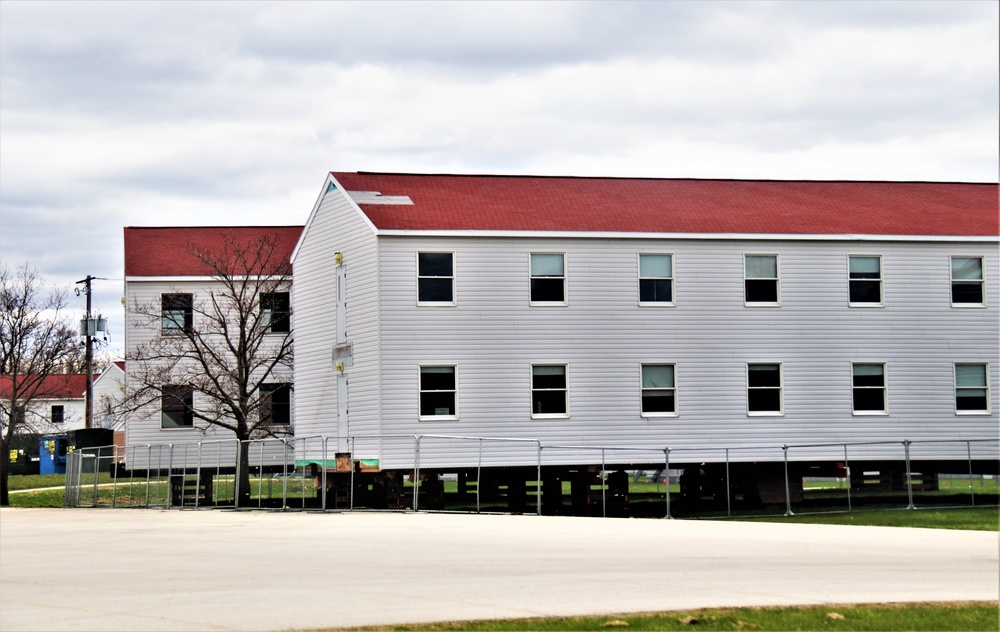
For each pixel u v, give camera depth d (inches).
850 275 1545.3
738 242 1515.7
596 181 1701.5
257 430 1867.6
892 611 559.5
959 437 1549.0
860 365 1537.9
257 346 1772.9
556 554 811.4
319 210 1578.5
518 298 1456.7
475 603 584.1
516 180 1675.7
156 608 578.9
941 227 1578.5
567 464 1444.4
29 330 2170.3
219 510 1472.7
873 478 1817.2
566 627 511.2
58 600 617.3
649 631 505.0
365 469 1427.2
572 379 1461.6
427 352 1429.6
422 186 1610.5
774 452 1498.5
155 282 1961.1
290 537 976.3
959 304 1566.2
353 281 1485.0
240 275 1878.7
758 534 971.9
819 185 1752.0
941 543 894.4
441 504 1451.8
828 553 820.0
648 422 1475.1
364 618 539.5
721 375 1497.3
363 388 1450.5
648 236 1489.9
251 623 527.8
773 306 1518.2
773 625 522.3
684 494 1617.9
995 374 1565.0
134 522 1257.4
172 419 1969.7
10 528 1206.3
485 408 1437.0
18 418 2556.6
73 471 1781.5
